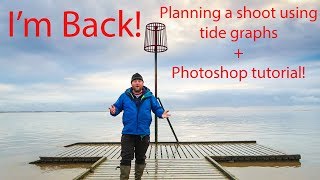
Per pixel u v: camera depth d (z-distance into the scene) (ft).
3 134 106.83
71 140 84.84
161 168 31.58
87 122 227.40
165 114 20.97
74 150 47.57
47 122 228.63
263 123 181.06
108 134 107.76
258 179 33.22
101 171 29.86
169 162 34.68
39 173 36.55
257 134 102.37
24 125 178.70
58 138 91.20
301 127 138.21
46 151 59.77
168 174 28.96
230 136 96.63
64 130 131.13
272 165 40.11
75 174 35.73
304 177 34.17
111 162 34.42
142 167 22.07
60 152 45.65
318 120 218.38
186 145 51.57
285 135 96.63
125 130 20.99
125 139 21.06
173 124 177.78
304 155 52.60
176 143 52.70
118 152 44.73
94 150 47.32
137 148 21.52
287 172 36.45
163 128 141.59
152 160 35.86
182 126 156.97
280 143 73.82
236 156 41.24
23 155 54.24
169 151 44.47
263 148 48.44
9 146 69.21
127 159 20.94
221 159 41.06
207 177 27.81
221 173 29.32
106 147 51.24
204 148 48.21
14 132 117.80
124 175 21.01
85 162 41.27
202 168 31.55
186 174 28.94
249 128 135.54
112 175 28.19
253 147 49.60
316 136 92.07
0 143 76.02
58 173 36.45
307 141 77.71
